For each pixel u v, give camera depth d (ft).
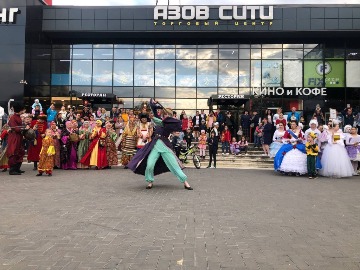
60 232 17.37
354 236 17.12
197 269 12.87
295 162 42.88
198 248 15.15
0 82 80.23
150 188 30.63
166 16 82.28
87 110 66.39
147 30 83.05
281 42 87.76
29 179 36.29
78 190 29.48
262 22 81.71
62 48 88.33
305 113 87.04
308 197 27.68
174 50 88.53
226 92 87.66
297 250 15.01
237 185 33.83
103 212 21.54
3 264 13.26
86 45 88.53
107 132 48.21
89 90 88.07
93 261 13.60
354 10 81.25
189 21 82.43
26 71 80.84
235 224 19.11
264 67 87.66
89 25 83.46
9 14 80.59
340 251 14.92
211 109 87.51
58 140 46.47
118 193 28.14
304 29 81.46
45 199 25.44
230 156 59.67
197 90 87.97
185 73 88.22
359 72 87.51
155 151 30.30
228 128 68.74
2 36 80.89
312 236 17.06
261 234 17.30
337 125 43.65
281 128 47.11
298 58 87.61
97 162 46.75
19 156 40.40
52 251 14.69
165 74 88.28
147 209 22.45
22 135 40.93
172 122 30.60
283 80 87.35
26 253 14.44
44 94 86.63
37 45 84.17
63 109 62.95
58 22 83.82
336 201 26.08
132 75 88.43
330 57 87.66
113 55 88.53
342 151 42.75
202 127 70.95
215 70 87.97
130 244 15.64
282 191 30.50
